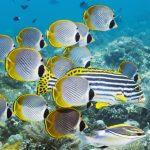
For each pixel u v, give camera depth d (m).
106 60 4.75
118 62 4.69
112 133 0.83
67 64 1.17
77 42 1.33
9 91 2.44
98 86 0.89
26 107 0.94
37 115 0.94
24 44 1.45
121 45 4.95
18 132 1.82
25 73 1.00
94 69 0.90
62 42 1.32
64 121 0.87
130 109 2.27
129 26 11.03
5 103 0.96
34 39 1.44
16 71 1.00
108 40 8.14
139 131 0.85
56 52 4.94
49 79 0.99
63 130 0.87
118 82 0.91
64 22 1.31
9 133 1.82
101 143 0.85
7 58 1.00
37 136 1.34
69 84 0.85
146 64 4.43
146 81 2.99
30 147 1.34
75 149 1.31
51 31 1.31
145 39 8.12
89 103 0.90
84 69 0.90
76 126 0.87
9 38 1.46
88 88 0.86
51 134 0.86
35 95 0.94
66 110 0.87
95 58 4.74
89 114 2.26
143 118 2.25
